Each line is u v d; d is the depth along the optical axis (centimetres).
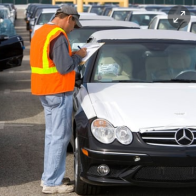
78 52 628
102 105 630
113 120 601
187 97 656
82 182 623
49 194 646
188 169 588
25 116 1116
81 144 609
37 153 831
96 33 836
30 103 1264
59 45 613
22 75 1742
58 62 613
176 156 580
